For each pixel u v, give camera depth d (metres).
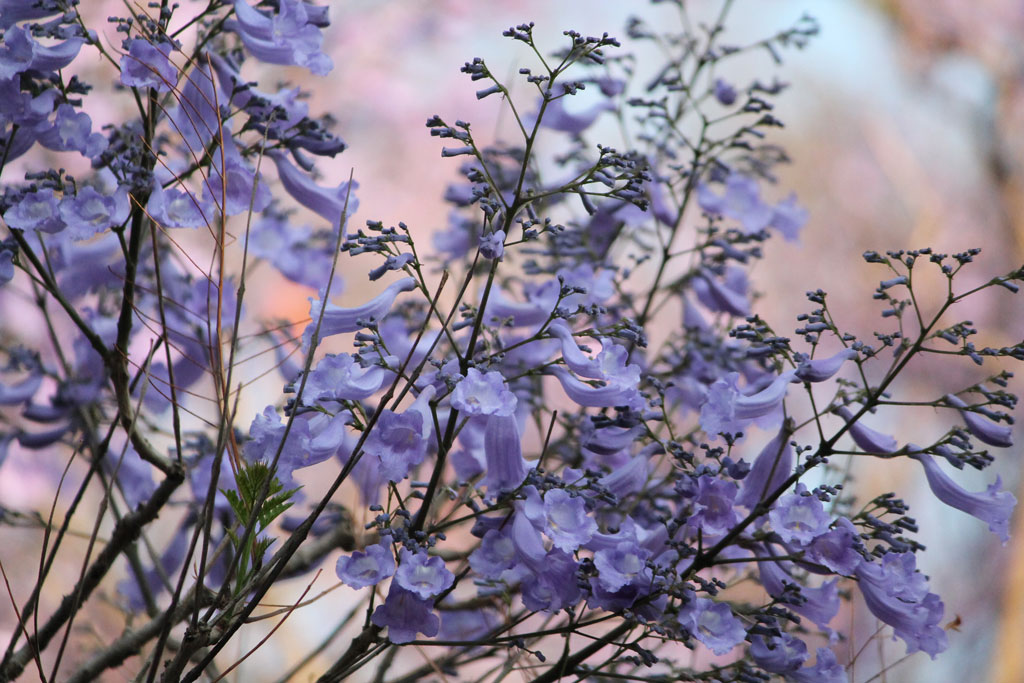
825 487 1.06
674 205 1.35
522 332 1.21
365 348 1.06
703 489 1.07
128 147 1.12
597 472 1.07
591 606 1.06
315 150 1.15
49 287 1.10
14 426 1.22
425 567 1.03
